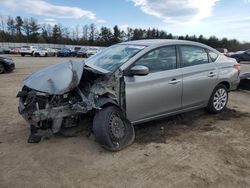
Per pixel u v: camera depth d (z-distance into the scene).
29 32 79.19
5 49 44.31
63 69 4.15
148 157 3.80
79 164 3.59
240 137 4.59
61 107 3.85
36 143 4.19
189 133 4.72
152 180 3.24
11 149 4.00
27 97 4.07
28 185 3.11
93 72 4.20
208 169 3.51
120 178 3.28
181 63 4.86
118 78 4.04
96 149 4.02
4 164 3.57
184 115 5.67
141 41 5.03
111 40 83.06
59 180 3.22
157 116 4.60
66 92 3.79
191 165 3.61
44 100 3.81
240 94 8.14
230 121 5.41
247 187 3.14
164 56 4.64
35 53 38.16
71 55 39.56
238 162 3.71
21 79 10.73
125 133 4.14
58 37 81.12
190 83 4.92
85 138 4.38
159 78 4.43
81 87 4.23
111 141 3.87
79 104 3.88
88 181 3.21
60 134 4.46
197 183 3.20
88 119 4.39
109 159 3.73
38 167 3.50
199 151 4.02
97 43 83.00
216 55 5.64
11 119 5.30
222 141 4.41
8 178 3.25
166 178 3.29
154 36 75.19
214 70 5.40
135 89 4.17
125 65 4.15
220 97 5.74
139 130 4.80
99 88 4.04
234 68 5.87
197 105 5.25
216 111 5.74
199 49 5.30
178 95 4.77
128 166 3.55
